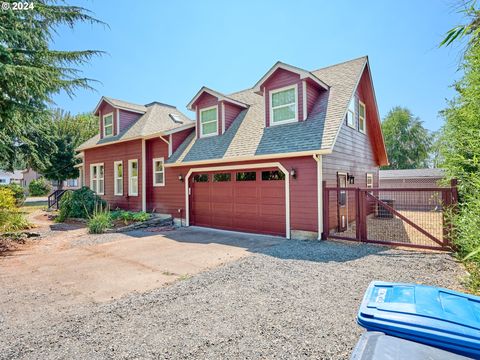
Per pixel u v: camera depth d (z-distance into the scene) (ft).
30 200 98.94
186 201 38.93
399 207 53.67
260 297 13.37
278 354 8.82
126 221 38.14
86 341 9.80
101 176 53.67
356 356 5.08
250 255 21.95
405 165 113.29
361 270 17.22
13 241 28.99
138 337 10.00
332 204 29.07
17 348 9.43
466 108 15.17
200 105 40.55
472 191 15.64
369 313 6.01
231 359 8.63
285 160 29.04
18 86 23.21
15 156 44.47
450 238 20.90
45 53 26.11
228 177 34.63
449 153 18.25
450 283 14.62
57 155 78.43
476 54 11.78
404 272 16.67
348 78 33.32
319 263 18.93
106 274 18.45
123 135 47.50
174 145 41.88
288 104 31.76
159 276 17.92
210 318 11.33
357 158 37.50
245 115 38.83
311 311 11.74
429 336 5.22
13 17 23.00
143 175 44.06
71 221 43.39
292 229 28.66
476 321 5.41
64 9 26.40
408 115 115.03
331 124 27.76
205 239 29.68
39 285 16.43
